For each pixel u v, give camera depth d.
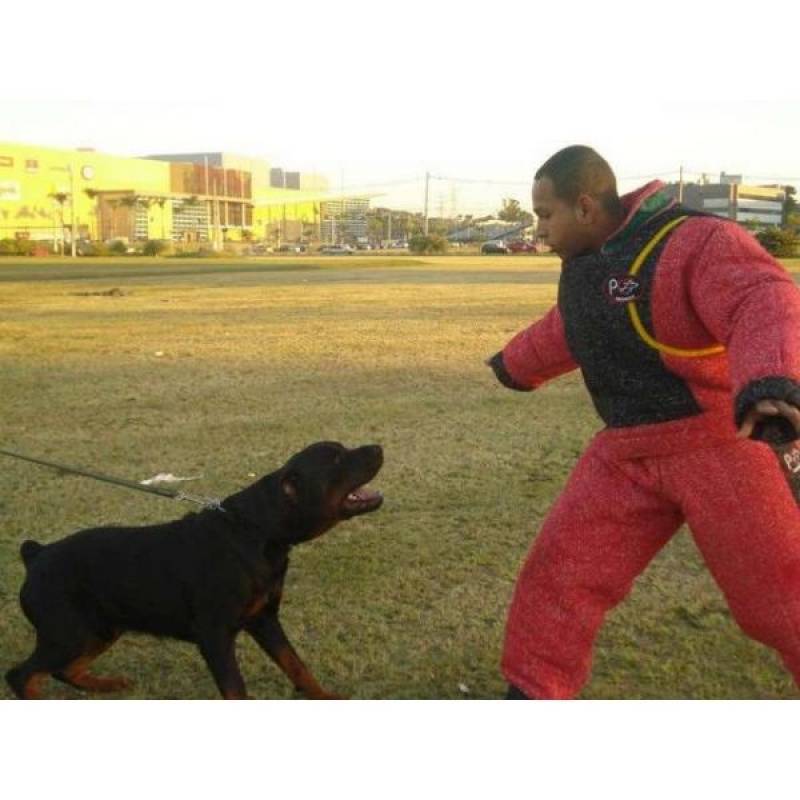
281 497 3.55
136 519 6.03
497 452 7.62
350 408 9.55
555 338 3.47
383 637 4.34
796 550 2.89
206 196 132.50
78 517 6.07
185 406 9.73
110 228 113.81
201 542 3.57
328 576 5.04
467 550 5.40
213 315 20.00
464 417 9.04
